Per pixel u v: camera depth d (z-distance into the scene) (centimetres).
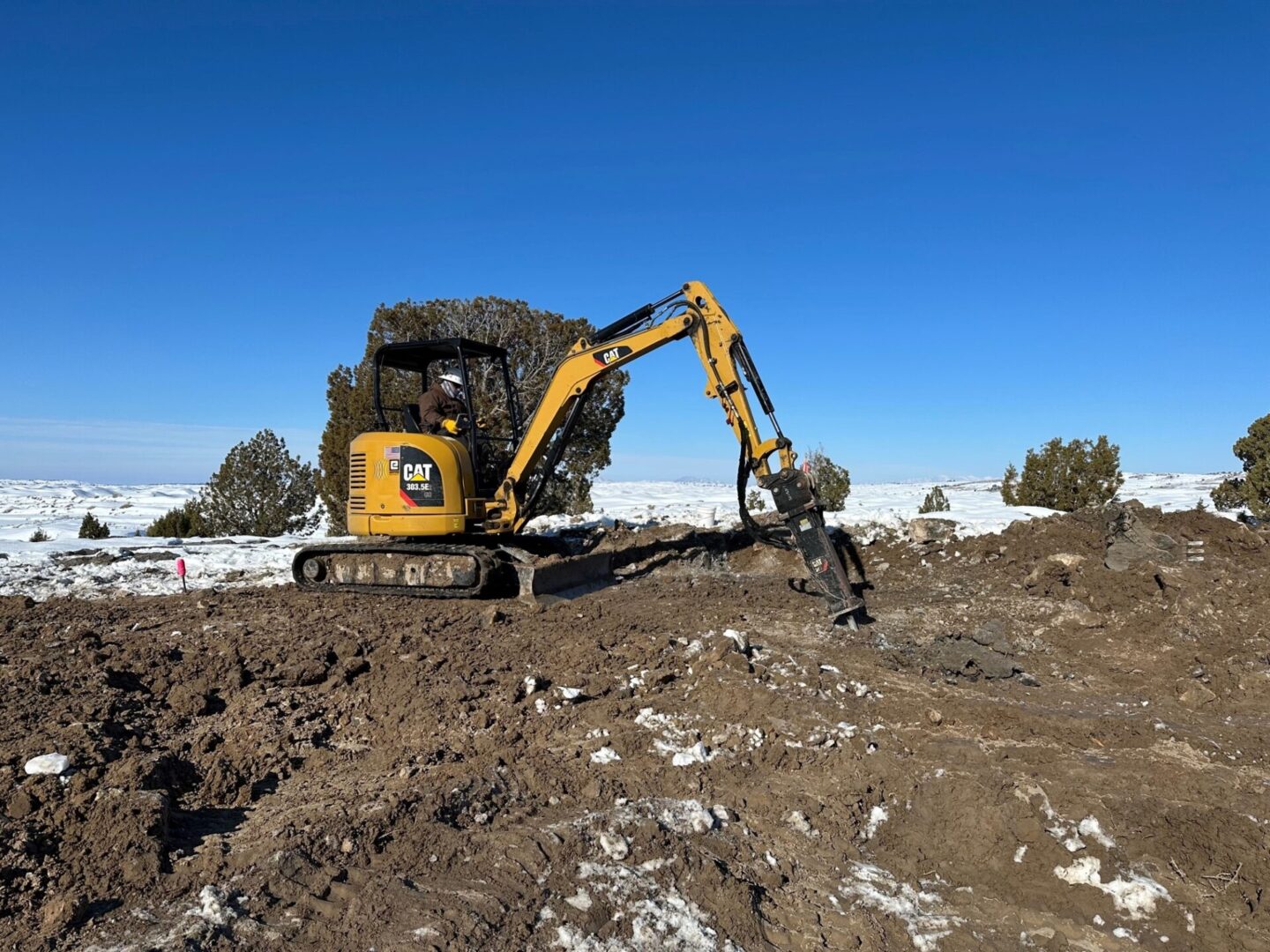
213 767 485
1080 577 898
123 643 746
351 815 427
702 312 902
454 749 539
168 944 321
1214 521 1007
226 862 382
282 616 880
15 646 716
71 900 340
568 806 470
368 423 1870
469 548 949
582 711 609
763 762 539
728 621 857
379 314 1961
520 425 1181
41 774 448
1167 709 640
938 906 420
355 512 1019
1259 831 450
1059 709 639
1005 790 486
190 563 1250
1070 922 410
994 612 878
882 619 880
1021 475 1917
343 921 348
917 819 483
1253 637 741
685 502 2555
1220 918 407
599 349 971
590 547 1267
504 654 743
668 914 376
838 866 442
